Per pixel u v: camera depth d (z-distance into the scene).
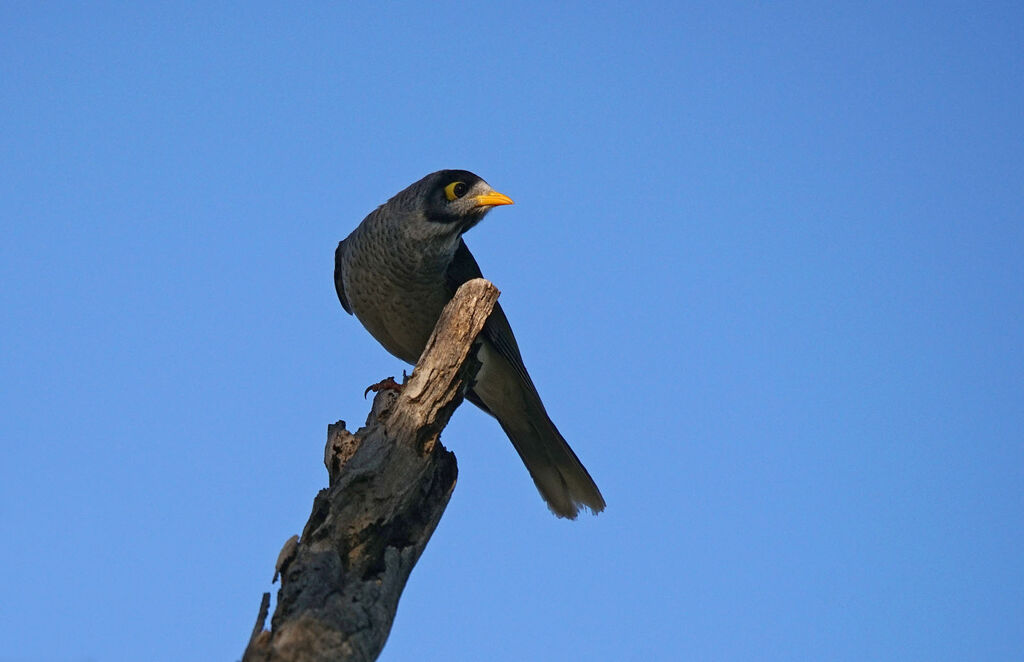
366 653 7.94
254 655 7.61
